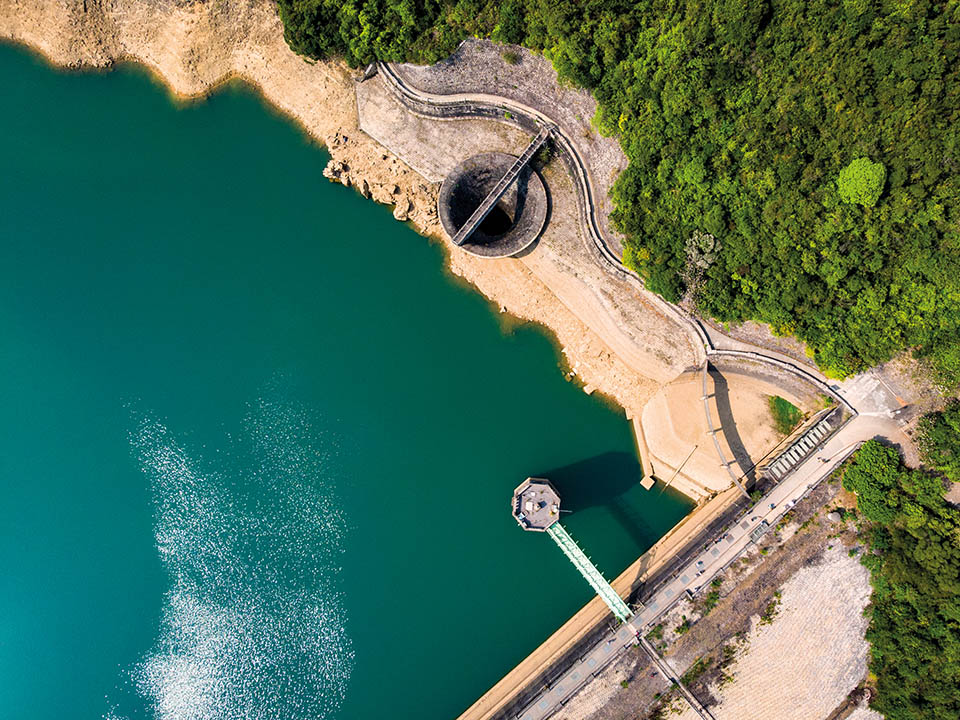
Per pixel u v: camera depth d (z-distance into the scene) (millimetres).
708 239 58844
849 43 50438
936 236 53125
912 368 60344
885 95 50062
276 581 67188
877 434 61750
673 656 61469
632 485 67312
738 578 61906
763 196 56000
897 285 55531
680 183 58938
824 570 61250
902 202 52000
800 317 59469
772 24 52844
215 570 67500
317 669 66000
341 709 65438
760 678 60750
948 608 56094
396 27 62156
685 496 66750
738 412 65438
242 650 66625
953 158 50250
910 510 58062
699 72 54875
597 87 60312
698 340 64688
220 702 66062
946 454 58281
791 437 64438
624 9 57500
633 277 65000
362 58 64062
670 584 62281
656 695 61188
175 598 67375
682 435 65625
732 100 55219
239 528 67812
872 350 58562
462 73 63688
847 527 61375
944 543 57125
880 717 58812
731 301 60906
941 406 60094
